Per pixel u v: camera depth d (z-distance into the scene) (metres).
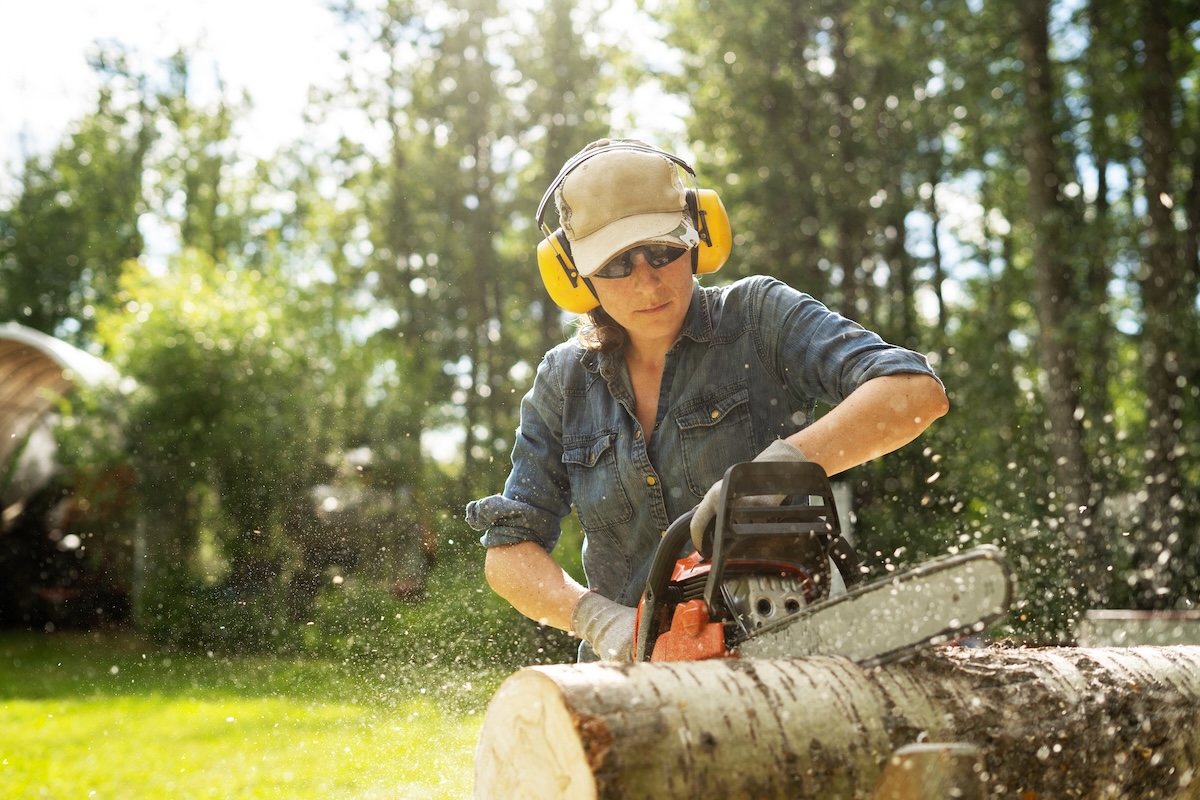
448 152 19.11
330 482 11.50
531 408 2.29
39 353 13.77
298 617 8.21
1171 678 1.72
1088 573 8.64
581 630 1.95
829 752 1.32
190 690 6.91
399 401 12.66
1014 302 17.08
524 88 18.97
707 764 1.26
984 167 16.64
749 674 1.36
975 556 1.26
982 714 1.44
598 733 1.23
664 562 1.67
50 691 7.65
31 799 4.09
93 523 11.95
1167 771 1.66
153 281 12.59
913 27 13.73
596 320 2.12
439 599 6.71
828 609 1.49
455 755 3.42
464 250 18.95
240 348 11.66
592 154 1.99
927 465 10.64
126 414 11.45
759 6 15.88
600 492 2.15
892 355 1.82
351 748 3.87
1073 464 11.45
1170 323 11.59
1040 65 12.95
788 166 15.80
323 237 20.16
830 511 1.61
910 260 19.56
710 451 2.05
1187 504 10.73
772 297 2.07
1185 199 14.94
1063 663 1.61
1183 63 13.86
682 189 2.00
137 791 4.12
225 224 23.64
